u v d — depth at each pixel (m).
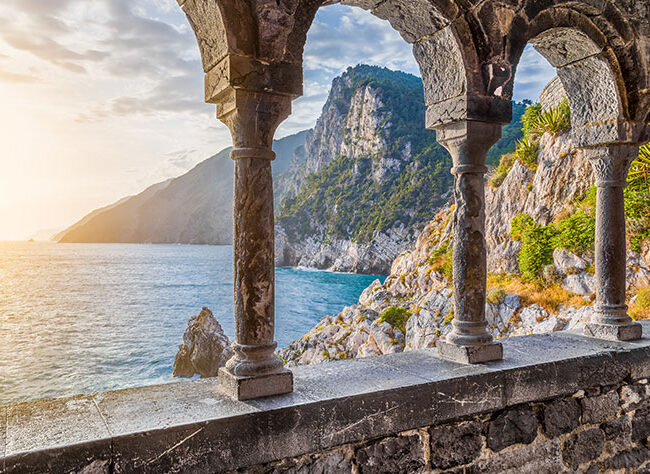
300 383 3.02
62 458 2.07
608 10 4.18
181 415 2.46
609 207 4.52
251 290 2.88
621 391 3.89
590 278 14.19
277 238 125.00
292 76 2.90
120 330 45.53
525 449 3.42
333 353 18.73
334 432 2.71
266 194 2.92
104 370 33.09
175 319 51.16
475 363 3.49
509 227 18.70
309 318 47.62
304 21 2.93
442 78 3.76
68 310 57.16
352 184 119.75
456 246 3.72
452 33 3.52
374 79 132.25
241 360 2.85
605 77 4.39
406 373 3.23
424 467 3.02
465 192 3.69
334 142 163.38
